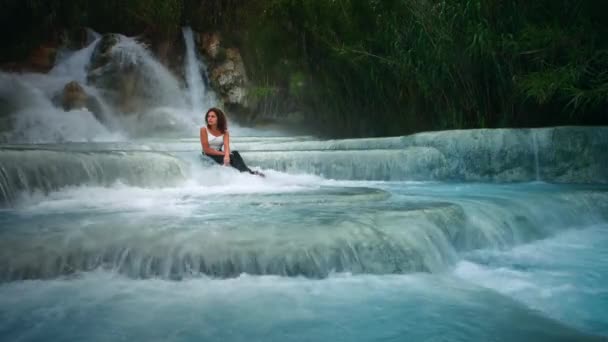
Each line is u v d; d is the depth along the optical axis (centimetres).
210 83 1552
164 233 325
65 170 514
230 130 1406
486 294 283
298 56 1352
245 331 225
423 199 496
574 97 802
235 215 387
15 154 479
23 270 288
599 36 770
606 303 279
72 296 265
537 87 754
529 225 466
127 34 1677
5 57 1482
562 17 804
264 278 298
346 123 1198
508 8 839
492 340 219
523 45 804
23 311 244
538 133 743
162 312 246
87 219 372
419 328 232
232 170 641
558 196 548
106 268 301
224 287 283
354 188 586
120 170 560
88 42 1605
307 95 1340
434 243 358
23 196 473
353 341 217
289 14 1343
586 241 454
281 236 321
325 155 747
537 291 301
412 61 963
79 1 1606
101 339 215
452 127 928
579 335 226
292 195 505
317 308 255
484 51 825
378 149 802
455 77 907
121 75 1441
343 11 1141
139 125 1358
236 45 1583
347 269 313
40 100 1250
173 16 1606
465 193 577
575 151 725
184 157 641
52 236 318
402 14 995
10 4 1489
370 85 1110
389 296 276
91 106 1266
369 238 329
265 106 1483
